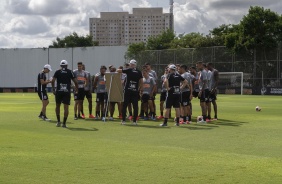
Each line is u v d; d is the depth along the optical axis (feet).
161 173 27.09
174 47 296.30
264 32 200.75
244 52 202.49
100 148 36.52
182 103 58.90
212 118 66.13
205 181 25.20
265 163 30.17
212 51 210.79
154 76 68.54
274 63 196.85
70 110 85.20
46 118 63.26
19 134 45.93
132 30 563.48
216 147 37.63
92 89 70.74
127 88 57.16
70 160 31.04
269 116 71.26
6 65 297.33
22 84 295.69
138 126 55.47
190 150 35.76
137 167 28.78
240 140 42.06
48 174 26.73
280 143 40.01
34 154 33.40
